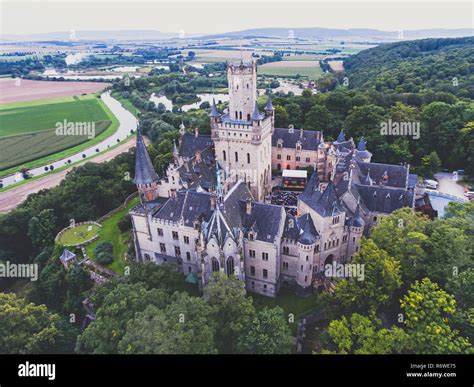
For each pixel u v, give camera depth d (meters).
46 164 186.50
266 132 117.69
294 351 70.44
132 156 159.75
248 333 61.97
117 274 96.06
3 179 170.62
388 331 59.91
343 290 69.00
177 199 91.19
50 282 102.56
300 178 136.00
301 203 91.12
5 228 121.75
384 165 113.44
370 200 96.94
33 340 68.88
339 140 144.88
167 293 76.88
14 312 72.00
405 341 58.38
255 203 85.50
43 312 78.38
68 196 128.62
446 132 147.38
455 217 82.31
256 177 115.31
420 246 75.06
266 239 81.00
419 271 73.62
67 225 123.88
